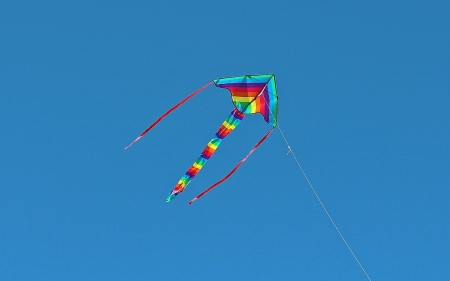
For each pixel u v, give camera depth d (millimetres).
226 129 16891
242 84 16297
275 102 16656
